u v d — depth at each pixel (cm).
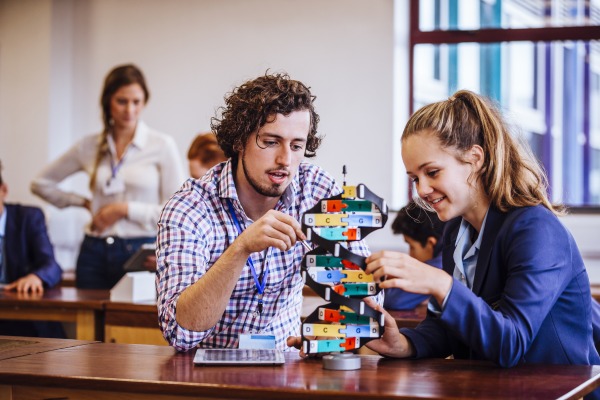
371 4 515
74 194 478
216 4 536
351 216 175
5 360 195
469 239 195
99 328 345
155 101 545
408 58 532
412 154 181
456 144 179
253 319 218
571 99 517
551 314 183
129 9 549
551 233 177
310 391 158
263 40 530
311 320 182
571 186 517
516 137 188
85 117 559
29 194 550
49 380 177
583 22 512
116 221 437
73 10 557
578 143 517
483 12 524
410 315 301
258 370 178
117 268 435
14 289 391
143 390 169
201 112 538
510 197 181
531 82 520
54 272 401
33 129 549
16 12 552
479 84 524
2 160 554
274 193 203
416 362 188
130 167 447
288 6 526
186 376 173
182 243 203
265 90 198
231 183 210
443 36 527
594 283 472
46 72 546
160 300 200
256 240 183
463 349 198
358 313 176
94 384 173
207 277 189
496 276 182
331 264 179
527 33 518
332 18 521
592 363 190
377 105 515
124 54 550
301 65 525
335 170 521
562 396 153
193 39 539
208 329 194
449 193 180
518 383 163
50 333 406
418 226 321
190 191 212
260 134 198
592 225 485
